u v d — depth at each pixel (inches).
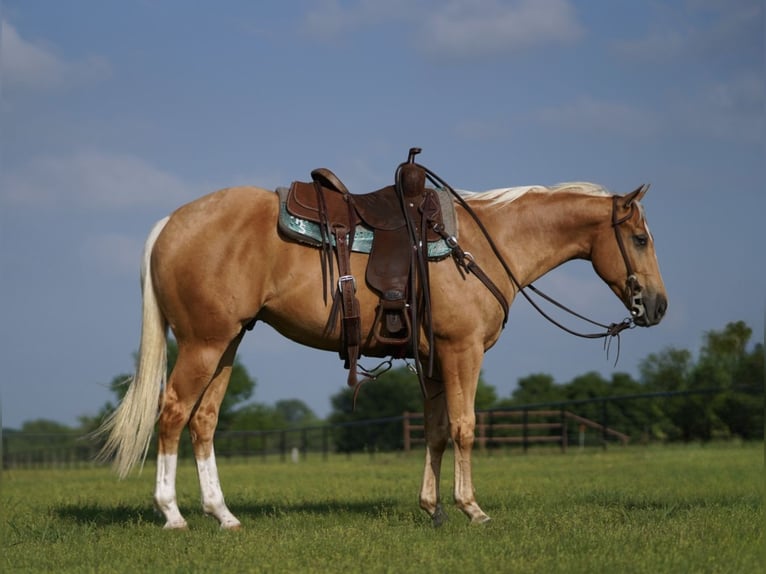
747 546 241.8
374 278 279.7
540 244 309.0
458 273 287.4
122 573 220.8
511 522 284.7
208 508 288.2
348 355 288.2
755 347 1311.5
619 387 1924.2
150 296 288.4
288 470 764.0
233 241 280.2
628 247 308.8
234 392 1927.9
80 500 417.7
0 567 235.5
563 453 993.5
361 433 1728.6
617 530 263.7
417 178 288.5
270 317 290.5
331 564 224.5
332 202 285.9
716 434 1364.4
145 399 284.8
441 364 289.7
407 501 385.1
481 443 1088.8
